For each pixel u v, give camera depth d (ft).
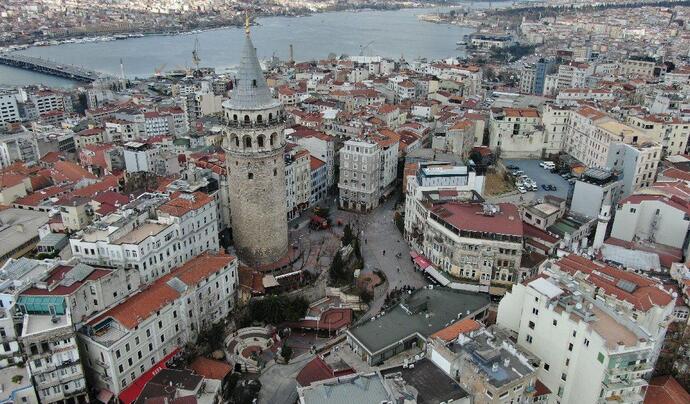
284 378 395.75
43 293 347.15
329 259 529.04
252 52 452.76
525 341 359.66
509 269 473.67
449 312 437.99
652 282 380.17
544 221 524.11
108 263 407.44
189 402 327.88
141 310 371.35
